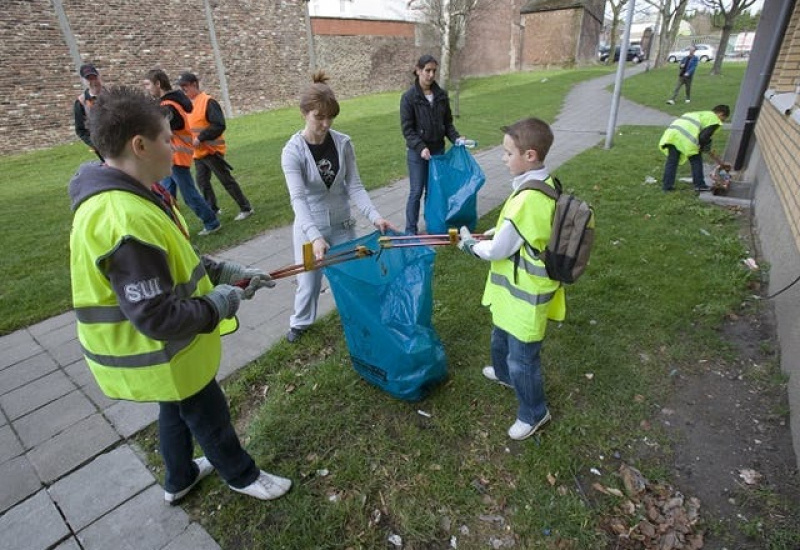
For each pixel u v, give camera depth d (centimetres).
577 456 222
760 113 625
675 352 288
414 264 243
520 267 198
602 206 539
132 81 1370
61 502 213
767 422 237
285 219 566
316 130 255
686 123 546
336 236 294
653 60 3697
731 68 2528
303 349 312
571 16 3081
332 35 1967
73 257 137
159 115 137
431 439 234
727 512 195
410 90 446
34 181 897
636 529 189
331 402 261
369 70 2177
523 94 1816
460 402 255
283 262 456
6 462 236
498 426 241
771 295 332
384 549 187
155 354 150
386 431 242
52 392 288
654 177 646
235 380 292
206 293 158
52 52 1191
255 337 332
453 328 322
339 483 213
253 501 206
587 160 762
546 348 296
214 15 1542
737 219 484
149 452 239
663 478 210
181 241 150
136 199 134
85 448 243
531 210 187
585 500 202
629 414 246
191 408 175
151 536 195
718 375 271
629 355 289
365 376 268
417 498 206
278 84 1798
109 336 146
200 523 200
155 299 130
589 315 328
